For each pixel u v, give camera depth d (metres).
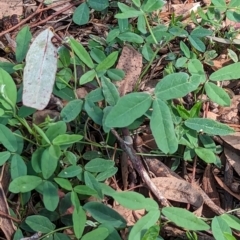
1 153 0.40
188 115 0.43
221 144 0.46
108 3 0.53
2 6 0.56
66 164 0.43
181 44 0.50
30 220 0.39
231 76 0.44
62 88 0.46
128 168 0.44
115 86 0.44
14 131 0.45
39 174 0.41
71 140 0.39
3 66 0.47
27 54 0.43
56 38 0.47
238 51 0.53
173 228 0.41
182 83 0.40
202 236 0.40
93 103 0.43
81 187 0.39
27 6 0.56
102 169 0.41
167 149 0.39
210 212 0.43
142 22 0.48
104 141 0.45
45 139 0.38
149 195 0.43
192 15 0.52
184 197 0.43
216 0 0.50
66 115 0.43
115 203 0.42
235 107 0.49
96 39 0.52
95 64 0.48
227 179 0.45
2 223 0.40
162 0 0.49
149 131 0.46
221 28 0.55
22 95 0.42
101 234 0.36
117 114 0.39
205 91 0.46
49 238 0.39
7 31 0.53
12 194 0.43
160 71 0.51
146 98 0.39
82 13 0.53
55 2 0.57
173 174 0.45
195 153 0.44
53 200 0.39
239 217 0.42
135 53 0.49
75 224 0.37
